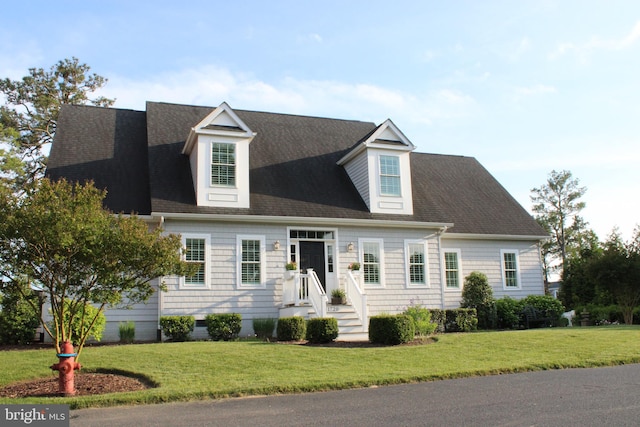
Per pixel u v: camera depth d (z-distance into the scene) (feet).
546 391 28.43
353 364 38.11
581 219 163.22
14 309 52.29
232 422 22.86
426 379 32.91
